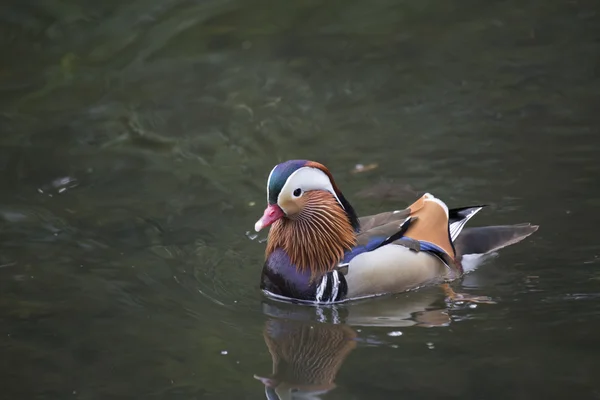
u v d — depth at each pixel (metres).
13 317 10.45
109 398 8.88
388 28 18.72
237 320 10.56
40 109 15.88
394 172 13.87
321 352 9.77
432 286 11.40
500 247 11.75
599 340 9.70
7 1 18.81
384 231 11.32
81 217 12.84
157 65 17.38
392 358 9.55
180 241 12.32
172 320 10.48
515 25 18.55
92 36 18.12
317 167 11.01
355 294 11.01
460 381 9.02
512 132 14.73
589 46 17.41
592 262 11.47
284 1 19.73
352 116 15.60
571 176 13.39
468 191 13.23
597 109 15.20
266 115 15.70
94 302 10.82
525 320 10.26
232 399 8.84
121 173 14.02
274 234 11.38
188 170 14.13
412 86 16.47
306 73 17.08
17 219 12.68
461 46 17.83
